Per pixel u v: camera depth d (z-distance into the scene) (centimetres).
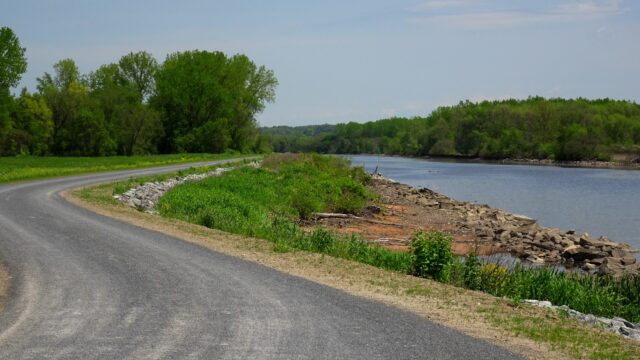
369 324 838
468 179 7075
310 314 881
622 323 1100
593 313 1295
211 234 1733
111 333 763
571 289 1380
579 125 13075
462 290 1157
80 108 8719
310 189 3356
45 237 1541
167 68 9550
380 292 1070
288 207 3008
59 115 8712
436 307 976
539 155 12681
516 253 2381
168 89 9175
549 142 12962
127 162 5700
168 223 1925
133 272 1149
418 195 4497
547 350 763
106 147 8519
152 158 6838
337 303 957
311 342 745
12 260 1248
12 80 6650
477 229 2908
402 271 1402
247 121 9612
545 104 14688
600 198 4934
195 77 9075
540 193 5369
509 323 896
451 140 14988
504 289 1301
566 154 11994
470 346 756
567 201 4722
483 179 7088
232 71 9456
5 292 982
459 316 922
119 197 2548
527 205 4456
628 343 839
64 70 10006
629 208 4253
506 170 9125
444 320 890
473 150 14238
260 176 3984
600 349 789
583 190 5669
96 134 8400
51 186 2988
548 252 2408
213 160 6312
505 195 5191
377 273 1270
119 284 1047
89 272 1141
